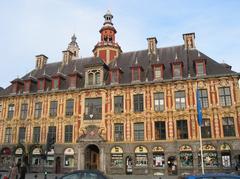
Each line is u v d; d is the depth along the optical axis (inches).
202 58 1252.5
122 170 1229.1
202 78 1214.3
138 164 1221.7
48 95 1465.3
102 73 1395.2
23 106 1508.4
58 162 1348.4
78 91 1406.3
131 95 1312.7
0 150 1473.9
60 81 1480.1
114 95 1341.0
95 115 1341.0
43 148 1384.1
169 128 1213.7
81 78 1489.9
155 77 1300.4
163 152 1198.3
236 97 1152.8
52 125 1412.4
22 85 1579.7
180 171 1151.0
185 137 1186.0
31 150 1403.8
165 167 1174.3
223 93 1182.9
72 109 1401.3
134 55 1535.4
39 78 1519.4
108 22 1702.8
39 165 1376.7
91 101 1375.5
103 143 1286.9
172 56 1419.8
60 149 1357.0
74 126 1365.7
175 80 1249.4
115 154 1266.0
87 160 1327.5
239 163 1078.4
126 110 1299.2
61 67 1662.2
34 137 1433.3
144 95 1290.6
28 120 1464.1
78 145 1327.5
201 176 396.8
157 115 1245.1
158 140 1215.6
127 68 1450.5
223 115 1157.7
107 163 1258.6
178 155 1171.9
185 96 1227.9
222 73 1207.6
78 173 534.0
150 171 1186.6
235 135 1122.7
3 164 1444.4
